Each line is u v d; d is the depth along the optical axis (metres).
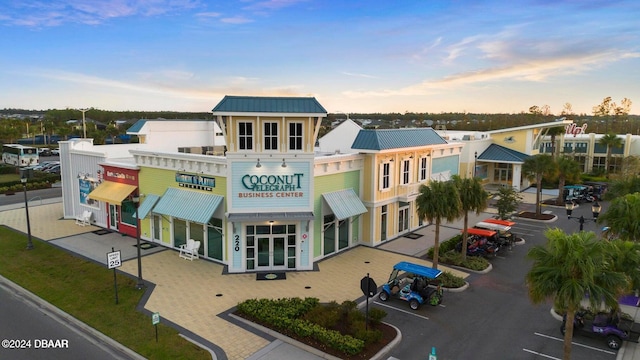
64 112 190.25
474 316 20.45
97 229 35.59
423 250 30.84
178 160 28.45
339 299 22.20
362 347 16.64
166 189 29.83
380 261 28.31
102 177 35.53
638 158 57.25
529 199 51.28
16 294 22.77
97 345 17.56
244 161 25.27
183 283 24.00
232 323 19.27
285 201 25.92
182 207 27.48
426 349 17.41
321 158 27.47
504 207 35.16
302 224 26.19
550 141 72.00
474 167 55.25
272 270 26.30
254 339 17.86
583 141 70.31
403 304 21.72
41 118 176.62
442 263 28.09
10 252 29.28
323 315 18.41
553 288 13.77
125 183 33.16
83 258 28.11
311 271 26.27
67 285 23.61
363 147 30.83
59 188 58.00
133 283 23.78
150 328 18.69
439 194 24.23
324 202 28.30
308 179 26.00
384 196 32.25
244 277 25.06
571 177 47.91
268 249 26.25
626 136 66.25
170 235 30.25
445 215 24.33
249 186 25.45
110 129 122.06
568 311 14.11
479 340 18.17
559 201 48.06
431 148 36.62
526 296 22.92
